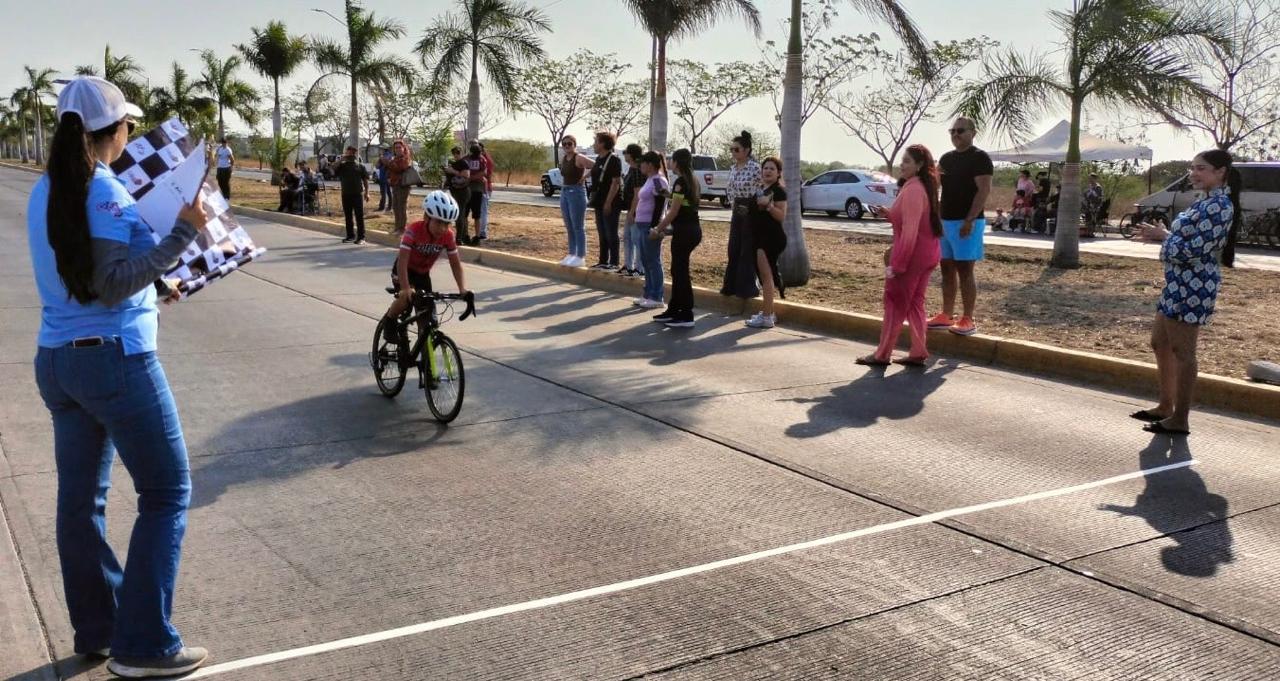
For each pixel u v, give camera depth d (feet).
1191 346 21.65
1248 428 22.84
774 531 16.05
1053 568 14.78
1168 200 75.92
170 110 164.66
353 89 110.01
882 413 23.52
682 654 12.10
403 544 15.31
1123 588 14.14
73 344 10.39
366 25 107.86
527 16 84.53
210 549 15.01
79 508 11.34
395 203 62.95
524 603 13.41
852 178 98.27
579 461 19.52
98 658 11.77
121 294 10.19
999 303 38.34
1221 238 20.85
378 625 12.73
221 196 12.37
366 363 27.94
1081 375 27.58
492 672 11.62
